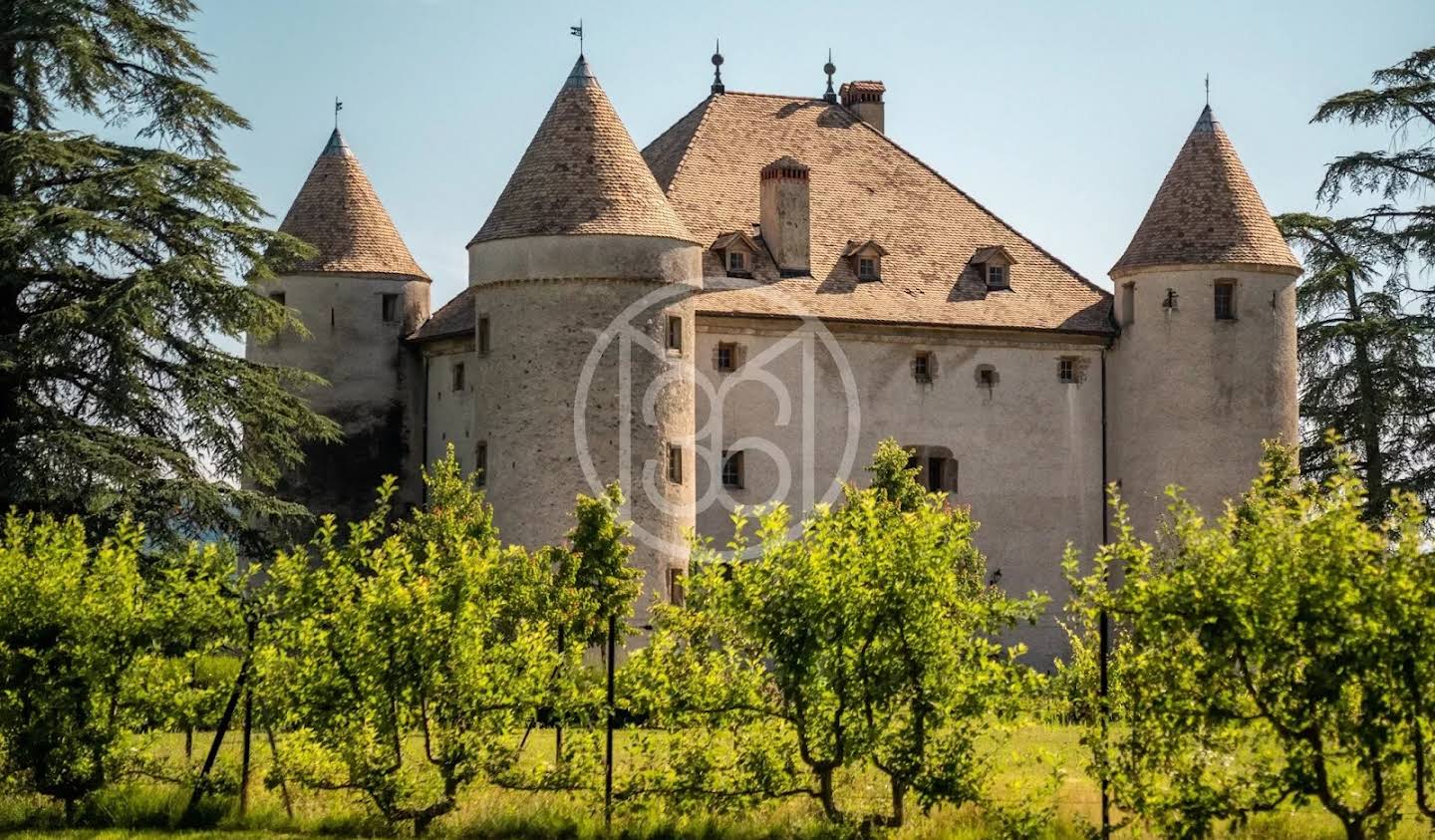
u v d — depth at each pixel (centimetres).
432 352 8456
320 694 3894
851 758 3694
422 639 3894
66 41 6512
